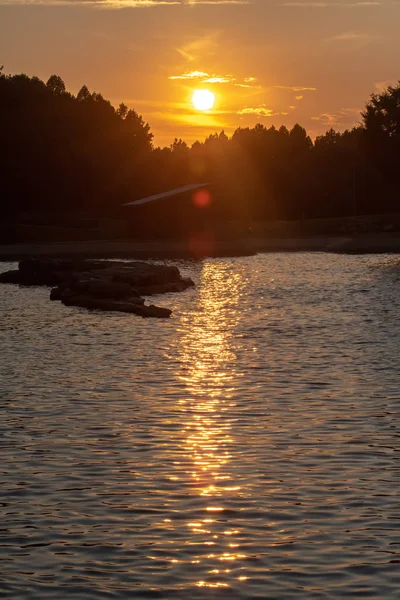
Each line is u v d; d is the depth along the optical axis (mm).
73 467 21484
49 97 180000
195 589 14930
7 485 20156
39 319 53156
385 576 15320
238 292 70125
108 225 155625
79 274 68875
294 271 91312
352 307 57281
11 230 143750
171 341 43344
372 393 29891
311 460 21906
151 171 186000
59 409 27750
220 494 19422
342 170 198750
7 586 15062
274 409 27578
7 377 33375
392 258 109062
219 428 25156
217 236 144500
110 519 18000
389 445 23203
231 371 34594
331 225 156250
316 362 36344
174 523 17750
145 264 75750
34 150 163625
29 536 17156
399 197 184625
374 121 160375
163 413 27125
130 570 15641
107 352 39750
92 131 183250
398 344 40875
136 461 21938
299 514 18203
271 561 15953
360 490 19609
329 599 14539
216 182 165125
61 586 15055
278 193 199000
